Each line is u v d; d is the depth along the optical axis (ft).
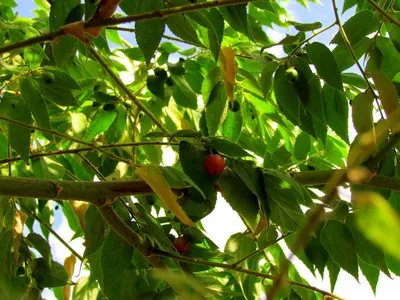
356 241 4.19
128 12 3.85
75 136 6.05
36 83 4.49
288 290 4.76
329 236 4.12
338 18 4.03
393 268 4.38
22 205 5.87
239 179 3.65
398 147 4.37
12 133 4.17
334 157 6.24
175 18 3.79
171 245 4.44
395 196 4.48
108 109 6.03
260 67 6.09
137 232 4.37
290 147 6.38
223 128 5.36
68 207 6.63
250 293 5.12
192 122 6.48
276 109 5.85
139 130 6.54
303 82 4.33
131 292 4.62
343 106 4.45
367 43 4.65
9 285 4.55
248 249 5.05
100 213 4.28
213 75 4.76
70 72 6.51
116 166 5.92
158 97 5.83
